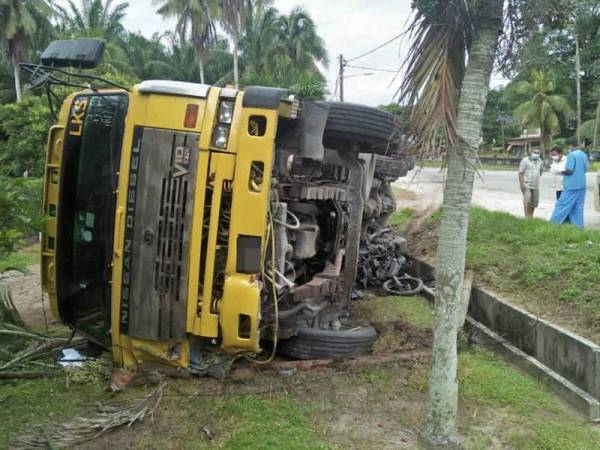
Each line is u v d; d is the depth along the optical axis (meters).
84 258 5.03
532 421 4.43
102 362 5.17
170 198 4.45
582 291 6.10
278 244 5.00
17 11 33.19
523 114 43.31
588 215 13.86
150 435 4.12
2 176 3.91
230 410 4.44
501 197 18.73
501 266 7.37
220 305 4.50
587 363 4.68
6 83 37.81
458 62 3.90
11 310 6.02
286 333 5.33
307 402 4.65
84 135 5.00
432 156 3.83
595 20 18.92
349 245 6.38
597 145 37.50
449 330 3.98
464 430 4.29
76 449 3.93
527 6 3.68
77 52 4.80
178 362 4.74
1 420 4.27
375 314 6.90
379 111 5.86
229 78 40.69
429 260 8.91
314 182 5.82
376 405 4.64
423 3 3.66
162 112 4.46
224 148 4.42
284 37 42.12
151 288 4.54
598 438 4.19
